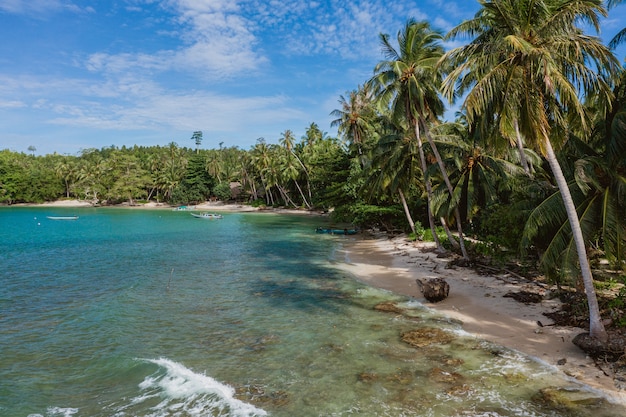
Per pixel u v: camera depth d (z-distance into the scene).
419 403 9.48
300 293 20.28
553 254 12.87
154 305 18.20
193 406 9.71
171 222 67.50
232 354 12.71
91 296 19.77
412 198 41.94
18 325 15.49
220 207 109.38
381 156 32.88
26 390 10.52
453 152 26.27
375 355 12.36
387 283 22.23
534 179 17.72
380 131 43.50
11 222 67.31
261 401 9.84
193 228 56.53
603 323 12.43
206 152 179.12
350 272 25.56
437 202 26.17
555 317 14.61
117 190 118.62
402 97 26.72
